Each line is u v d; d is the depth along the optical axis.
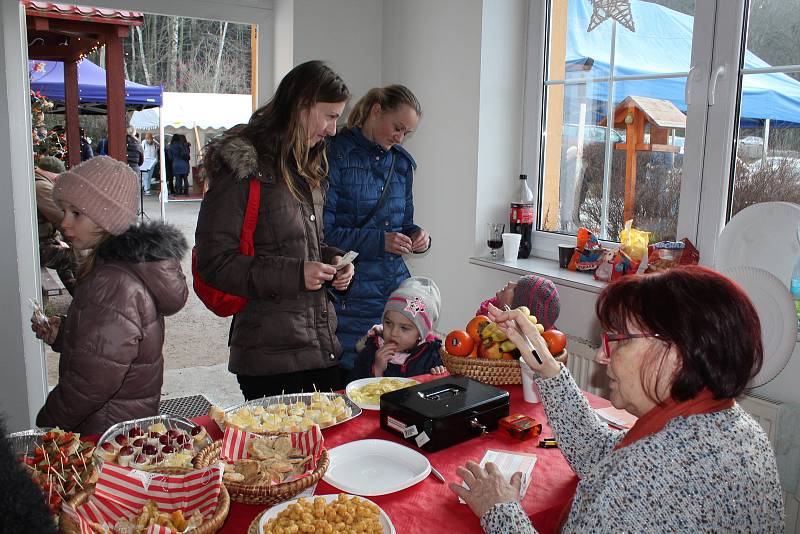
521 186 2.94
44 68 3.74
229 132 1.88
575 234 2.85
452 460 1.40
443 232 3.22
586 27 2.70
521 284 2.04
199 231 1.83
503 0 2.88
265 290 1.80
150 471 1.22
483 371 1.79
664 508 0.92
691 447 0.94
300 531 1.03
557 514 1.24
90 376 1.52
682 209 2.36
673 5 2.36
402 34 3.31
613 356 1.04
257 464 1.21
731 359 0.94
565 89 2.83
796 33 2.02
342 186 2.41
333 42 3.30
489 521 1.10
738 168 2.21
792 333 1.73
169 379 3.79
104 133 3.89
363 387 1.78
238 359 1.93
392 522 1.16
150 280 1.63
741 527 0.94
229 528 1.13
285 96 1.86
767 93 2.10
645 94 2.49
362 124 2.46
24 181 2.75
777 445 1.88
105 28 3.33
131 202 1.69
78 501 1.11
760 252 1.92
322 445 1.31
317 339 1.96
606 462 1.02
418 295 2.15
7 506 0.53
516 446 1.48
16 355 2.81
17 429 2.84
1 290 2.76
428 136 3.25
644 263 2.38
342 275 1.96
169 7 3.12
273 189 1.86
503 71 2.94
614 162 2.64
